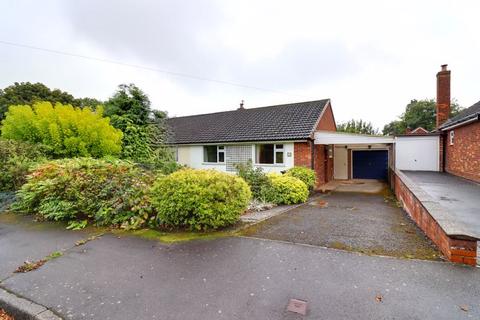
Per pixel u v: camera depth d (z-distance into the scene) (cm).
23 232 509
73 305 269
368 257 364
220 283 303
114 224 540
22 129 966
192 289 291
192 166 1630
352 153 1750
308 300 263
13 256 395
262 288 289
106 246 430
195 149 1617
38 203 650
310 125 1288
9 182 795
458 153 1379
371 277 305
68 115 998
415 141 1798
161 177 614
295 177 1004
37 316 255
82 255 395
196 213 503
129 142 1229
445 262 340
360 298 263
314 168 1262
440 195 808
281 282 300
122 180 601
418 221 528
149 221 533
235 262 358
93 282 314
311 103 1588
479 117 1035
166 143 1488
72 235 489
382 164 1678
